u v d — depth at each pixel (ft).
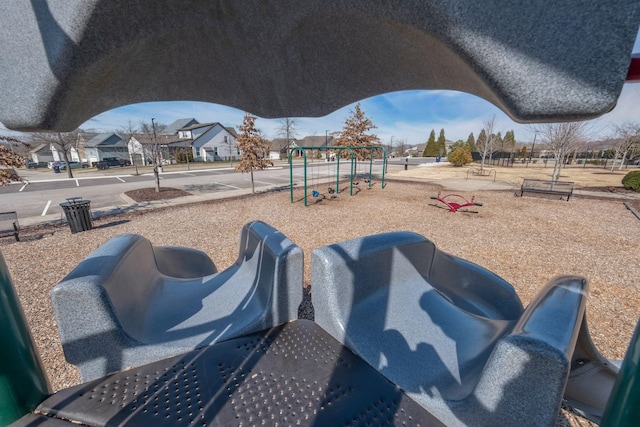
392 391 4.32
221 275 8.41
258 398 4.18
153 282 7.41
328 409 4.01
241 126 35.24
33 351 3.80
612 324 9.25
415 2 1.73
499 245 17.20
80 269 5.18
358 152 49.75
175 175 66.08
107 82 2.49
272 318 6.00
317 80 2.84
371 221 22.99
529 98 1.57
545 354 2.86
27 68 2.09
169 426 3.70
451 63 2.08
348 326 5.49
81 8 1.84
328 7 2.02
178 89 3.07
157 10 2.03
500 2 1.52
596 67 1.40
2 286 3.35
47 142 64.13
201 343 5.32
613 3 1.30
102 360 4.93
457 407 3.71
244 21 2.26
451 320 5.89
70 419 3.75
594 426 5.83
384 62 2.55
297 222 22.67
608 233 19.71
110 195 36.96
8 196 37.06
